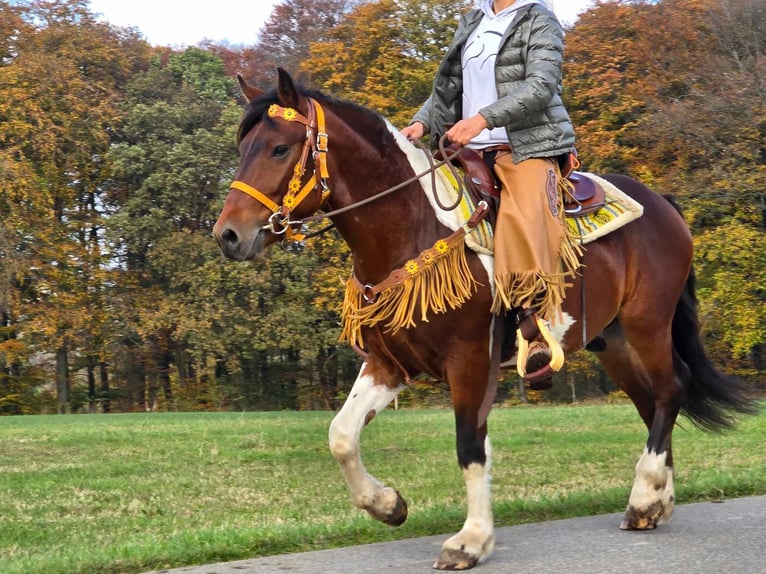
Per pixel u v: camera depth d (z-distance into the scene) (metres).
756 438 9.92
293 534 5.19
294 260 30.06
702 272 25.33
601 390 30.08
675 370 5.83
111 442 11.62
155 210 31.69
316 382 34.19
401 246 4.57
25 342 31.02
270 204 4.32
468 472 4.60
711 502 5.92
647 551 4.71
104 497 7.49
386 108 28.64
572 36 29.41
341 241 29.61
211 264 30.91
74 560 4.79
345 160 4.52
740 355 26.16
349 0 36.34
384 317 4.55
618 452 9.49
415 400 29.69
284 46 36.34
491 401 4.67
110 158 32.59
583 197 5.28
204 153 32.28
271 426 14.03
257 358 33.88
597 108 28.12
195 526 6.15
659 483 5.28
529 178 4.84
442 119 5.25
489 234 4.76
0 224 28.58
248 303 31.61
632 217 5.42
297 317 30.14
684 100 26.94
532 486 7.25
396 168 4.64
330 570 4.45
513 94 4.70
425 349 4.62
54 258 30.53
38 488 8.05
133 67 36.97
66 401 33.12
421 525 5.44
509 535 5.12
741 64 25.81
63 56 32.50
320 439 11.66
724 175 24.81
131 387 34.88
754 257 24.58
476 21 5.14
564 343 5.19
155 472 8.94
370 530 5.35
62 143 30.88
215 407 33.81
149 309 32.25
